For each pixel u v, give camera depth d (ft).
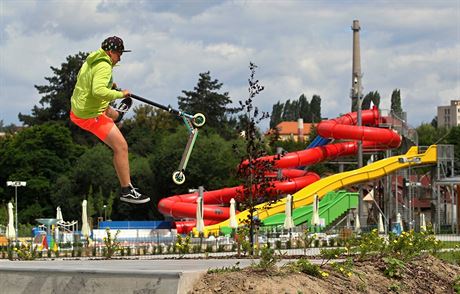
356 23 293.64
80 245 154.40
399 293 56.18
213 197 233.96
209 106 481.05
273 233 186.50
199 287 44.96
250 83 120.16
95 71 45.27
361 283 54.54
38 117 453.99
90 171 335.67
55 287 46.03
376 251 71.15
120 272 44.62
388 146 236.43
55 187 342.03
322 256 70.90
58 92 458.09
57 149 359.66
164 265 55.36
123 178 46.50
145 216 344.49
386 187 250.37
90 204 308.81
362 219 244.42
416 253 69.15
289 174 236.02
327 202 227.40
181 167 49.34
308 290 48.55
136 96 47.44
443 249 98.53
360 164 239.09
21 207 349.00
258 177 119.65
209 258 82.28
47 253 133.69
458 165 258.98
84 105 45.62
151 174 339.36
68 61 459.73
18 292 46.83
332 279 53.36
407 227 228.22
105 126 46.19
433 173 240.94
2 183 355.36
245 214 214.69
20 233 251.19
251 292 45.34
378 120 251.39
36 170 352.08
